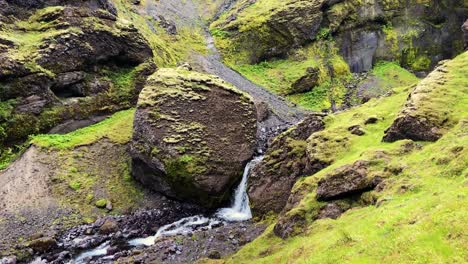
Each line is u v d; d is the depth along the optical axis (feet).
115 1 239.09
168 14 276.21
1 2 145.07
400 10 268.62
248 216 108.47
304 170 90.38
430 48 268.21
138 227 104.22
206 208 113.80
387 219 47.60
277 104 210.38
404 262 38.52
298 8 256.52
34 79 133.18
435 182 56.29
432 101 81.20
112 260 86.22
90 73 154.10
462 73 92.53
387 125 90.89
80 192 114.42
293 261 51.85
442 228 40.34
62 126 139.44
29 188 111.75
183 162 112.68
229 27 264.11
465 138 64.03
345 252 45.14
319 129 102.17
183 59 228.63
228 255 80.18
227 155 118.93
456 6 265.54
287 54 254.88
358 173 68.90
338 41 260.42
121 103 159.94
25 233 98.68
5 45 132.16
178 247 87.20
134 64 171.42
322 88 237.66
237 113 128.77
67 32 146.41
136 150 118.52
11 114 127.13
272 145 108.78
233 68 243.19
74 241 97.14
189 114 123.34
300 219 68.54
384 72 252.21
